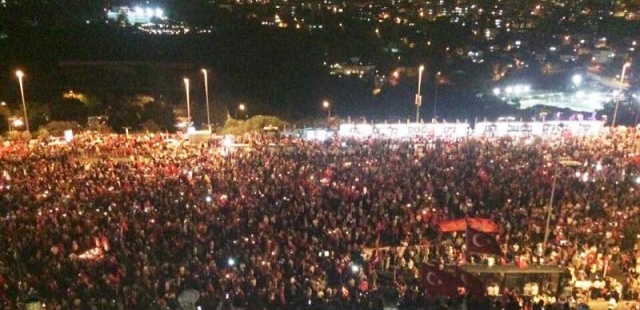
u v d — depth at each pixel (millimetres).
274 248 32188
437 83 130500
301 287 27672
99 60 124188
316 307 24031
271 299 26109
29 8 141875
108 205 39312
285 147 60562
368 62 149750
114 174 46938
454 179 46719
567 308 23141
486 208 41250
